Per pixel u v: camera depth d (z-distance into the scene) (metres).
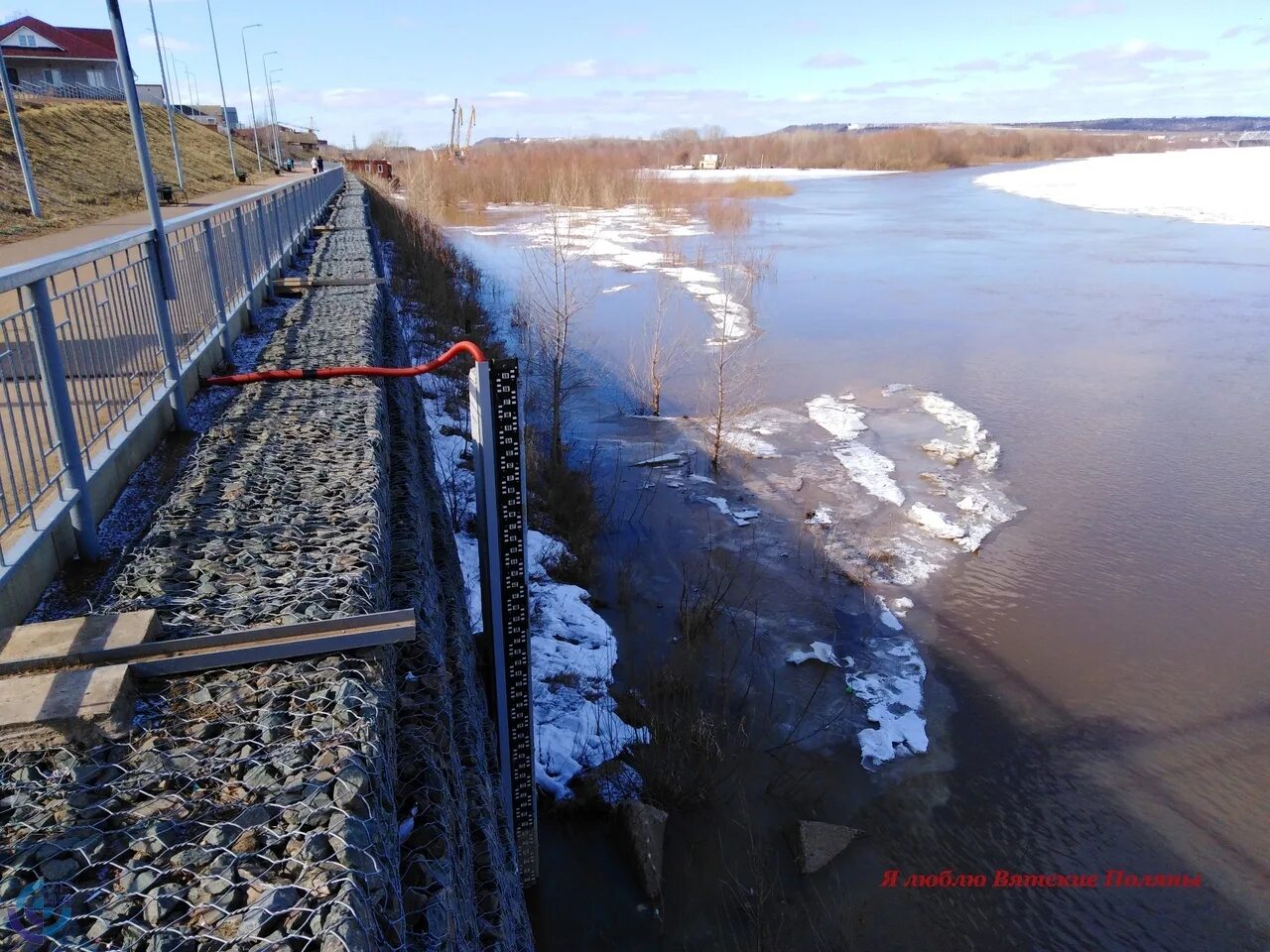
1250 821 7.08
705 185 63.81
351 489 4.88
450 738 3.78
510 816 5.46
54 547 3.93
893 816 7.01
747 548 11.13
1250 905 6.34
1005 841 6.82
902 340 21.02
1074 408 16.31
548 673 7.83
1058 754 7.77
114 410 4.88
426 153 72.19
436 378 14.29
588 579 10.02
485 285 25.16
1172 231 40.75
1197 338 20.95
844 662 8.90
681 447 14.41
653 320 22.05
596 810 6.62
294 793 2.56
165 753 2.72
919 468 13.70
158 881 2.26
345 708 2.95
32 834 2.40
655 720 7.38
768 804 6.97
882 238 38.94
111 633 3.13
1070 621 9.72
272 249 11.69
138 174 29.61
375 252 18.70
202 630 3.34
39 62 48.72
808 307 24.38
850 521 11.92
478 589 7.86
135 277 5.30
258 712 2.93
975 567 10.79
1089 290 26.80
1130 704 8.41
